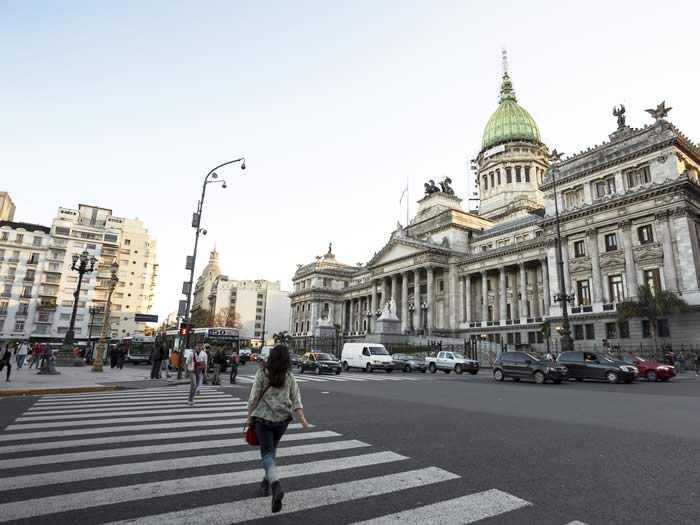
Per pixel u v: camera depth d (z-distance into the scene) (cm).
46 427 1032
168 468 698
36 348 3444
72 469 689
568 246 5316
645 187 4575
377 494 591
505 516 519
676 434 1005
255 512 521
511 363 2748
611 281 4841
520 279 6644
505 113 9856
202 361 1553
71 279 9556
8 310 8938
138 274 11112
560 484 641
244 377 2934
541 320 6038
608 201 4850
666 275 4291
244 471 687
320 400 1647
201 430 1009
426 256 7644
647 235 4575
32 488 598
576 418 1231
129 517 503
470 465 738
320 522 495
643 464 752
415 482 643
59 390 1816
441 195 8862
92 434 954
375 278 8994
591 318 4844
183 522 491
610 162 4959
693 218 4422
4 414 1220
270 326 17875
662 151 4531
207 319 15975
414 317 7856
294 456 789
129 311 10869
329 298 11419
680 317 4100
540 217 6738
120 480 637
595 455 810
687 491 612
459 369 3738
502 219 8619
